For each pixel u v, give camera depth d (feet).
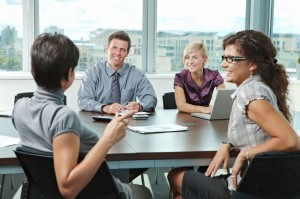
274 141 5.56
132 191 6.06
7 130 7.60
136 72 11.33
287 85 6.19
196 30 18.35
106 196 5.22
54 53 4.58
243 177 5.45
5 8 16.43
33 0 16.56
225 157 6.14
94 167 4.48
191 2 18.13
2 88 15.83
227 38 6.31
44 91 4.78
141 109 10.37
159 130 7.66
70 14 17.10
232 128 6.16
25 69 16.84
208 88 11.27
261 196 5.63
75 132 4.50
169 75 17.37
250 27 18.78
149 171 12.90
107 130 4.69
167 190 11.34
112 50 11.03
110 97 11.03
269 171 5.36
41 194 5.16
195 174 6.42
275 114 5.59
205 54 11.23
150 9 17.66
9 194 10.78
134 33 17.79
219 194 5.94
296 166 5.37
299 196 5.69
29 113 4.83
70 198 4.49
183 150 6.22
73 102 16.43
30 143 4.91
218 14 18.47
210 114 9.18
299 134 7.53
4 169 5.68
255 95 5.73
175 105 11.68
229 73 6.22
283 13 17.84
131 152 6.03
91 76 11.05
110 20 17.48
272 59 6.11
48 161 4.68
